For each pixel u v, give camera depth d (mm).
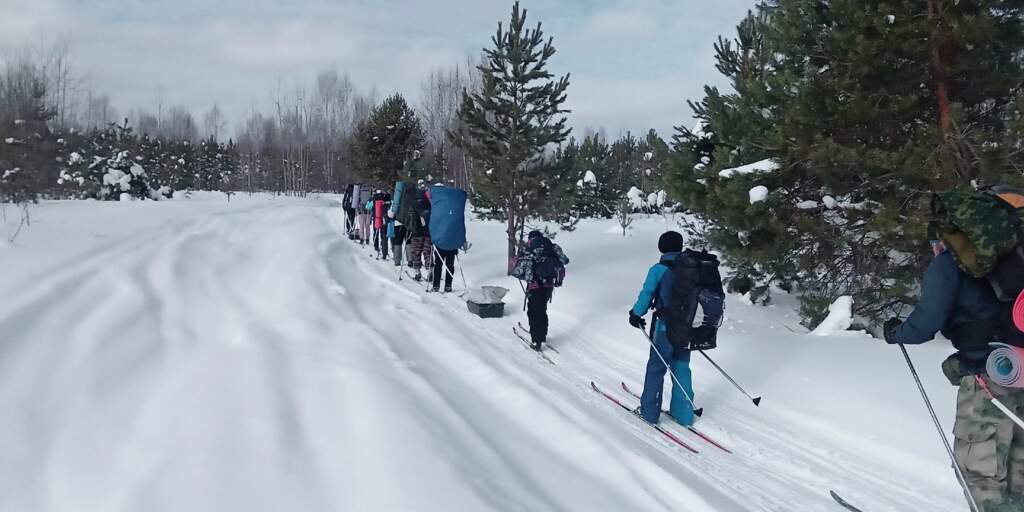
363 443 3176
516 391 4867
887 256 8680
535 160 13312
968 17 6965
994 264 2787
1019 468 2938
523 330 8508
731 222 8773
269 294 7387
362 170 37062
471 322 8578
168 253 9250
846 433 5230
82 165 33469
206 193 58031
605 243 20312
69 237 9938
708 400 6125
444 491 2791
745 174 8727
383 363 4820
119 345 4508
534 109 13086
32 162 22641
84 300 5734
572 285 11523
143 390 3730
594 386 6133
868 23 7586
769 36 8969
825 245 8898
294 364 4441
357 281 10164
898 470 4602
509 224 13391
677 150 11047
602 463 3766
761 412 5816
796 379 6348
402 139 36469
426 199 12047
